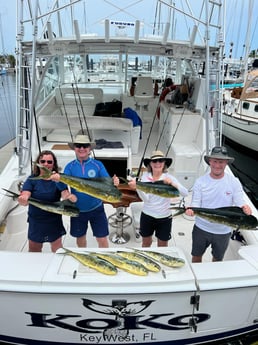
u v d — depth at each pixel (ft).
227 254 10.64
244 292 7.07
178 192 7.64
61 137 14.94
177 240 11.50
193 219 12.66
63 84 22.79
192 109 16.30
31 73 11.02
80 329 7.29
